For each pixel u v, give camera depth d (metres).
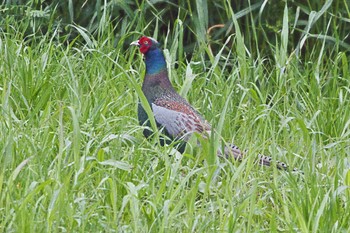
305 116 12.04
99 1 14.16
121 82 12.48
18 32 13.37
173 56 13.24
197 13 14.68
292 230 8.63
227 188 9.21
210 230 8.80
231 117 12.05
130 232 8.70
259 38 14.90
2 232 8.34
